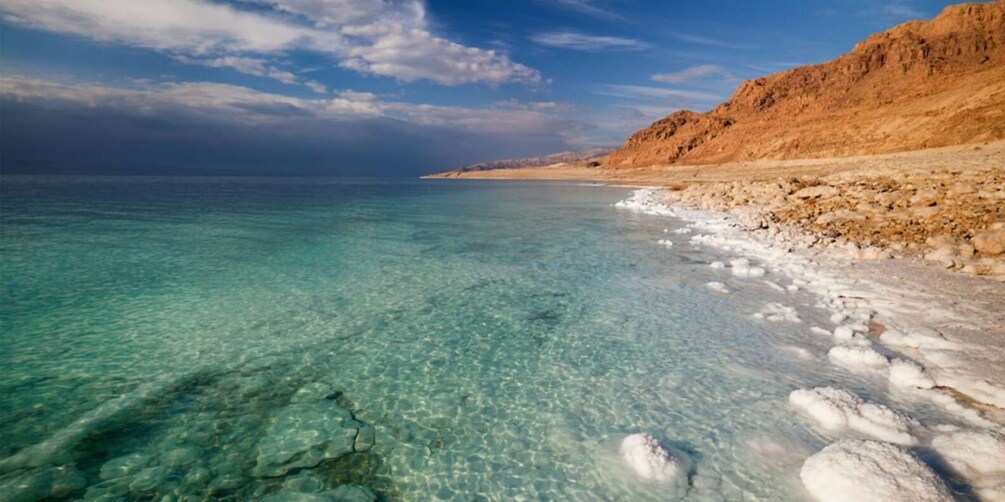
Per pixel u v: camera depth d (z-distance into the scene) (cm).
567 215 3331
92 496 538
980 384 694
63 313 1133
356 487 563
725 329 1023
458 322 1104
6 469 580
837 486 505
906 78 10706
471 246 2045
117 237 2214
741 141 11619
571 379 824
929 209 1900
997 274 1241
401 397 771
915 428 615
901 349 865
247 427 683
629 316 1127
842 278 1304
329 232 2470
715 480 557
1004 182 2048
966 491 500
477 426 688
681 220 2791
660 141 14738
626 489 550
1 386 782
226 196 5675
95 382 804
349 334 1030
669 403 734
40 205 3862
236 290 1345
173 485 560
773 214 2486
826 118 9381
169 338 996
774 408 702
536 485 563
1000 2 11550
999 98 5494
